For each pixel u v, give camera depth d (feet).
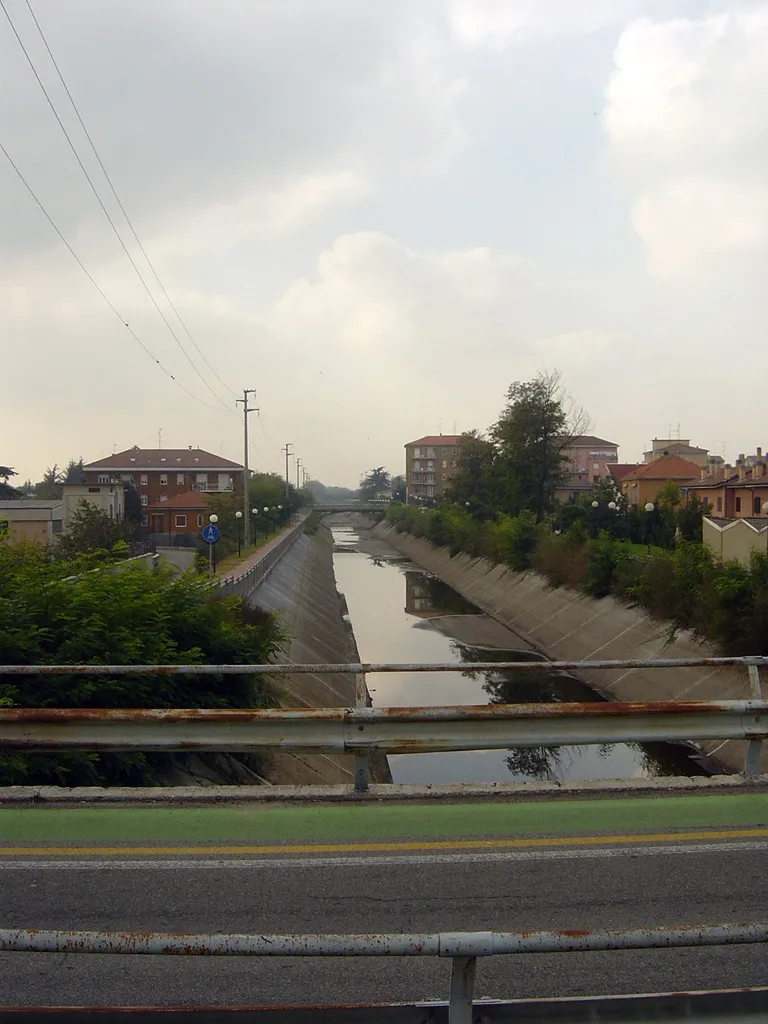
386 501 624.59
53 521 140.77
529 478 198.70
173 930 14.89
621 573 116.78
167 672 21.62
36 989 12.92
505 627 142.41
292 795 21.25
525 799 21.36
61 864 17.57
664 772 63.82
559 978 13.25
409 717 21.25
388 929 15.01
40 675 29.53
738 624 79.00
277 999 12.70
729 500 187.01
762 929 8.84
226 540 199.72
